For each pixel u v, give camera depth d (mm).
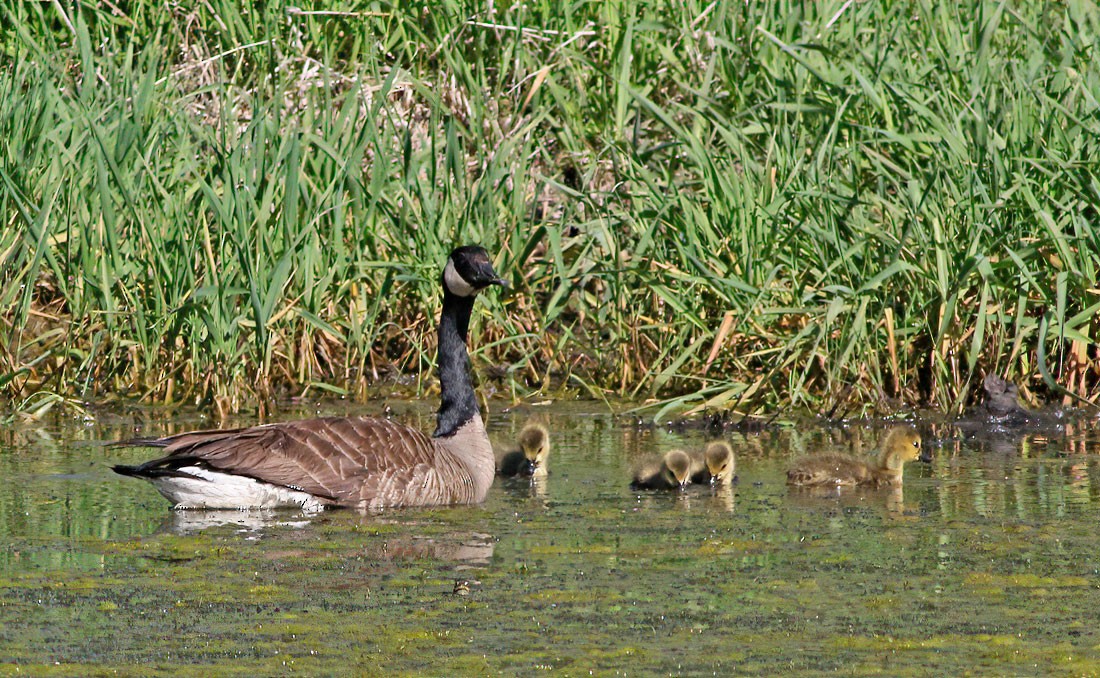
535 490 12758
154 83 17562
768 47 18531
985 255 15688
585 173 18375
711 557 10422
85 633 8805
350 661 8367
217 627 8914
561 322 17375
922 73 17734
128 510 11742
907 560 10320
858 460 12906
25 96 17375
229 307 16031
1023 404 15688
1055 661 8375
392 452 12117
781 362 15625
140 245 16719
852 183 16516
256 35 20266
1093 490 12352
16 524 11234
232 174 15977
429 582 9797
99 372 16734
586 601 9422
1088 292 15555
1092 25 18281
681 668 8273
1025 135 16484
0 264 16359
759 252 16266
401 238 17016
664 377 15906
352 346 17234
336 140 17125
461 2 20281
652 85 19469
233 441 11859
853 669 8258
